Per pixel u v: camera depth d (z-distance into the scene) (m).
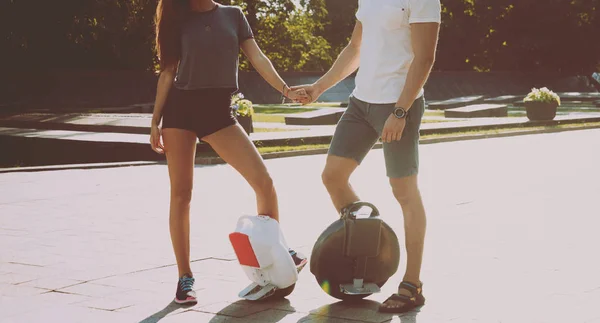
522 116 30.73
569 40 56.75
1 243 6.32
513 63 57.78
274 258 4.48
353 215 4.45
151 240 6.45
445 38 58.12
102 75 33.78
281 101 41.22
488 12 57.09
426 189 9.68
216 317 4.25
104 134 16.77
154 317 4.26
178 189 4.59
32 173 11.44
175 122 4.53
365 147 4.47
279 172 12.06
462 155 14.89
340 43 69.25
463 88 49.84
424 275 5.15
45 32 33.81
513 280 5.00
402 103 4.21
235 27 4.61
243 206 8.40
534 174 11.38
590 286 4.84
